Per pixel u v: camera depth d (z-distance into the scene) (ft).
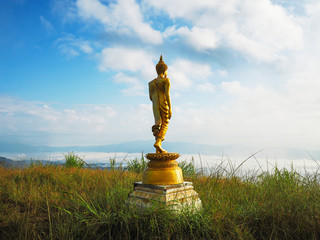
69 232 12.13
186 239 11.50
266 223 13.10
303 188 17.28
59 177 23.27
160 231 12.00
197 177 23.86
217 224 12.10
